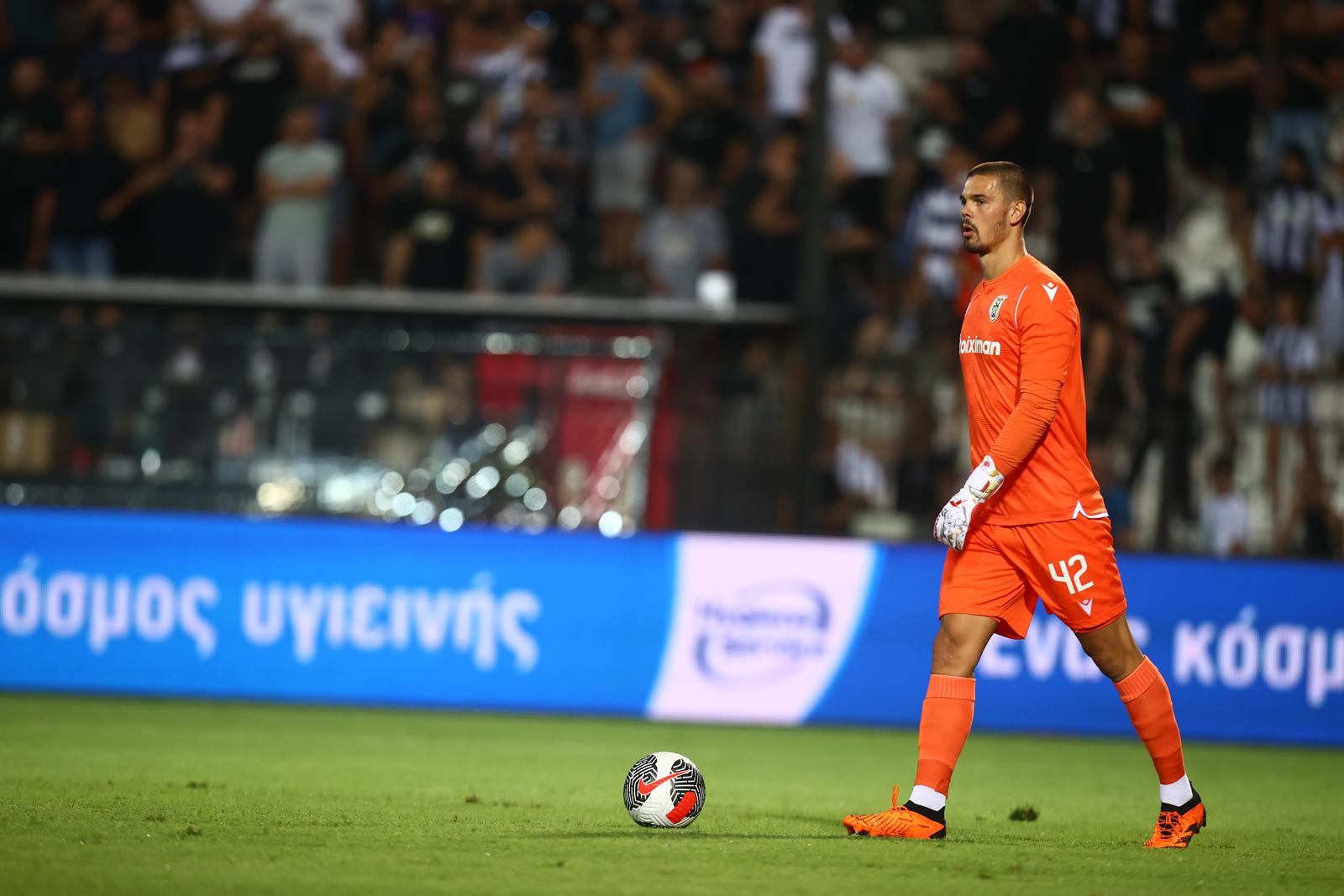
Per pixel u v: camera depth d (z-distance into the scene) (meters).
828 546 35.12
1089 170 48.69
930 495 42.84
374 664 34.81
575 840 15.77
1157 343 45.56
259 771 22.89
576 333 44.06
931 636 35.00
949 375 45.66
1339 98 51.16
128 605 35.00
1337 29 51.38
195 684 34.81
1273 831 19.48
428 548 34.97
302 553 35.00
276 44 52.38
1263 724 34.38
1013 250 16.64
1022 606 16.81
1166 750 16.89
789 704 34.88
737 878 13.43
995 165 16.62
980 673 34.72
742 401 42.69
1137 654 16.81
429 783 22.00
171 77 52.06
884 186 50.16
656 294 49.22
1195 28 51.38
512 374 42.91
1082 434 16.44
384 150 51.31
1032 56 51.09
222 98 51.53
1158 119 50.12
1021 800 22.69
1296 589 34.56
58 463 43.03
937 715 16.66
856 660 34.94
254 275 50.31
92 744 26.05
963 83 51.06
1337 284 48.75
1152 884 13.99
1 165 51.25
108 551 35.06
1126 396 44.78
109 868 13.22
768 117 52.12
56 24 54.16
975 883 13.59
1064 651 34.78
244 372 43.25
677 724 34.56
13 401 43.25
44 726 28.64
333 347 43.28
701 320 43.47
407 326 44.22
